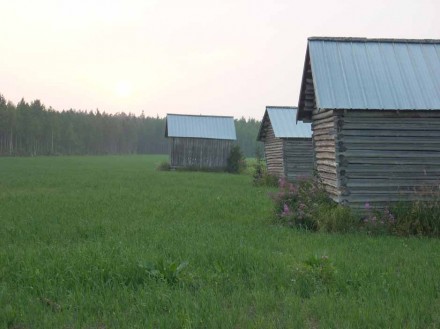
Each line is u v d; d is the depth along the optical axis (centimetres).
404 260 906
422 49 1538
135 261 799
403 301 630
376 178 1391
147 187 2652
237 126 15700
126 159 9294
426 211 1277
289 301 628
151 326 534
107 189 2492
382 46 1532
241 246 962
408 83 1417
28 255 872
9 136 10794
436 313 587
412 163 1402
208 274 752
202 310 588
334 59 1466
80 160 7881
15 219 1388
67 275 751
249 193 2328
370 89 1391
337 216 1298
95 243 995
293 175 3109
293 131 3166
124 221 1370
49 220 1375
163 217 1483
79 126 13575
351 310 592
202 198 2052
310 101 1716
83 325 557
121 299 642
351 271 784
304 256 898
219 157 5122
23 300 638
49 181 3056
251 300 644
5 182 2934
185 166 5034
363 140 1395
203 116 5356
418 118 1412
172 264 748
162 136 16838
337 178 1384
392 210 1342
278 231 1237
